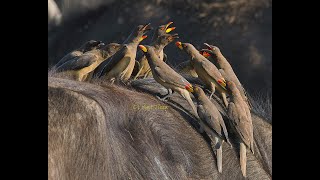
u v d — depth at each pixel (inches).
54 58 1470.2
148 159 494.9
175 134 518.0
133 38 545.6
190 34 1508.4
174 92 557.6
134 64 552.1
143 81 565.9
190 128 532.4
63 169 440.8
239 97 540.4
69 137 448.5
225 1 1562.5
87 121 460.8
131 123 496.7
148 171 492.4
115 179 472.1
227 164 535.2
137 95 524.1
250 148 536.1
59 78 501.7
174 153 511.8
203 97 523.8
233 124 532.4
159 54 568.4
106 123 474.6
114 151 475.2
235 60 1481.3
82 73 530.0
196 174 518.9
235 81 570.6
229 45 1501.0
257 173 549.3
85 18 1529.3
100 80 535.8
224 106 559.2
